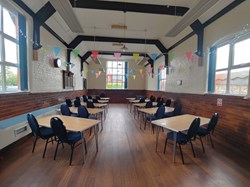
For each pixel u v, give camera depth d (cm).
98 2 365
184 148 312
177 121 293
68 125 256
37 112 373
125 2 372
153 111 409
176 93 599
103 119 573
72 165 241
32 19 361
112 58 1095
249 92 286
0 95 265
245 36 303
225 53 363
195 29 424
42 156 268
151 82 966
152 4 379
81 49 809
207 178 212
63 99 595
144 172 226
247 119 287
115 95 1109
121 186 194
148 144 334
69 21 320
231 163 252
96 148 303
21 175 213
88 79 1093
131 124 506
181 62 561
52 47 487
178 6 388
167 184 199
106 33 613
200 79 438
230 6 323
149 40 683
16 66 329
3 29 288
